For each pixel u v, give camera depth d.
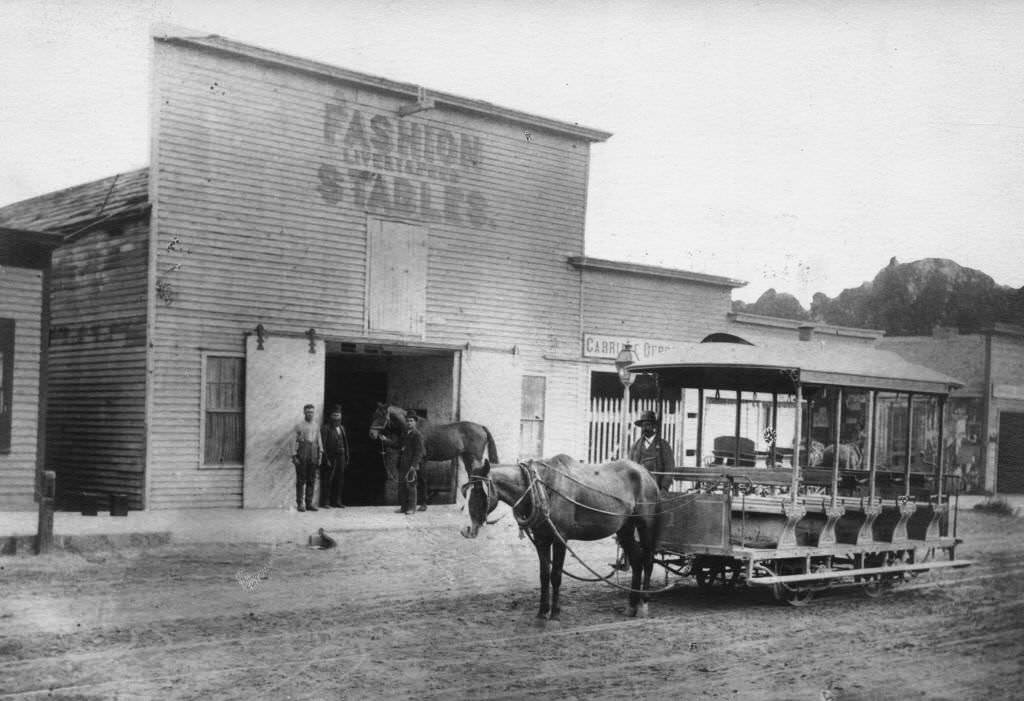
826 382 11.89
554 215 23.97
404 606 10.86
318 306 19.75
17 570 11.88
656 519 11.13
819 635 10.08
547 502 10.12
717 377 13.95
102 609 10.08
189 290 18.06
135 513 16.86
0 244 16.02
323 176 19.84
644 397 25.92
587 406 24.67
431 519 18.19
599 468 10.95
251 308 18.83
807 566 11.78
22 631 9.05
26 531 13.26
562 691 7.68
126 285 18.20
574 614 10.81
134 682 7.57
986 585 13.99
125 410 18.03
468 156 22.28
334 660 8.41
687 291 26.72
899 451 26.50
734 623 10.55
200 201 18.19
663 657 8.89
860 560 12.73
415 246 21.33
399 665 8.31
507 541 16.59
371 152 20.59
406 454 18.95
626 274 25.38
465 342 22.20
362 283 20.44
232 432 18.64
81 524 14.80
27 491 16.31
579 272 24.52
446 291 21.91
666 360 12.48
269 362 18.94
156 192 17.66
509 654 8.83
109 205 19.16
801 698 7.65
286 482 19.02
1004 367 29.61
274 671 8.02
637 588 10.91
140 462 17.67
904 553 13.43
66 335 19.55
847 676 8.38
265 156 19.02
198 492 18.12
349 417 25.11
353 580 12.37
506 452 22.77
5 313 16.08
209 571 12.45
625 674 8.24
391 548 15.10
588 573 13.80
